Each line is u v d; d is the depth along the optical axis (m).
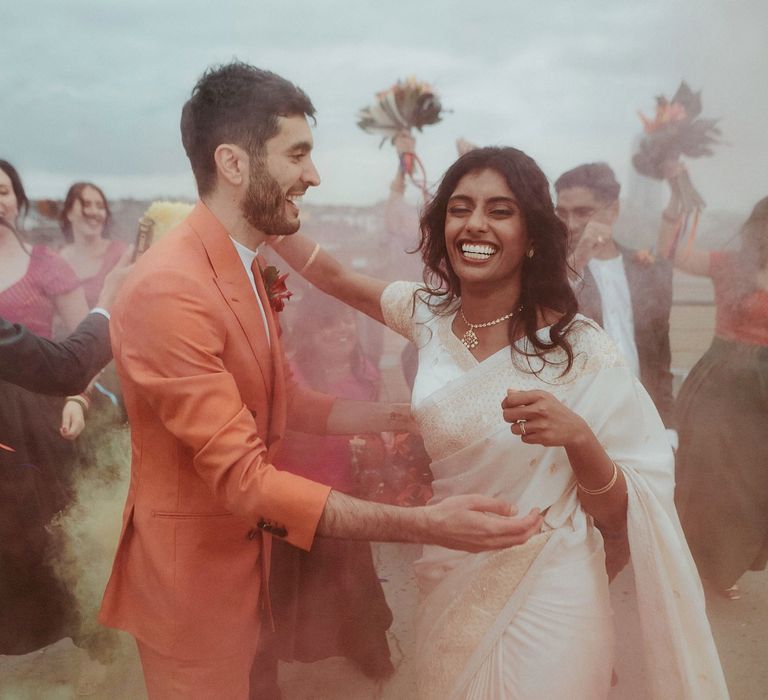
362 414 1.67
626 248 2.33
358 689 1.92
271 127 1.29
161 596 1.36
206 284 1.25
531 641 1.33
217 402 1.21
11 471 1.89
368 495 1.93
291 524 1.20
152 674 1.43
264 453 1.29
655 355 2.33
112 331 1.28
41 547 1.94
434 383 1.40
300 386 1.71
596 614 1.34
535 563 1.33
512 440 1.32
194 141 1.32
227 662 1.42
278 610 1.83
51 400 1.95
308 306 1.97
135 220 2.16
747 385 2.32
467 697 1.38
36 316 2.00
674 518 1.37
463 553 1.40
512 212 1.31
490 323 1.38
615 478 1.30
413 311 1.55
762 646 2.07
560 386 1.31
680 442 2.38
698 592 1.38
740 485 2.29
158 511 1.35
